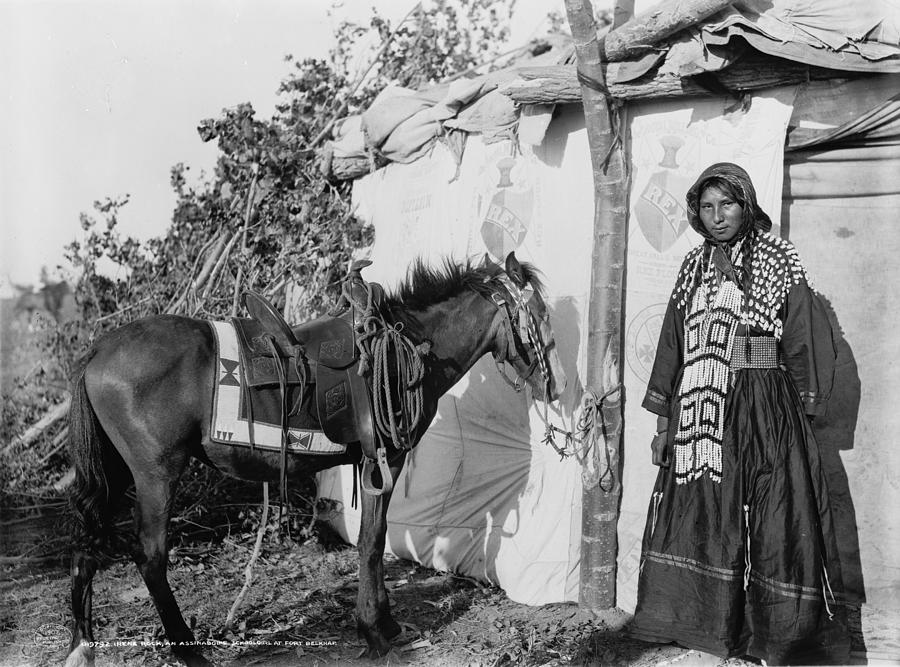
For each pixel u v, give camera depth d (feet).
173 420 9.84
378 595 11.02
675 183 12.00
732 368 10.07
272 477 10.61
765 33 10.62
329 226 17.10
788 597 9.52
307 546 16.06
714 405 10.07
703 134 11.85
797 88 11.33
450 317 11.59
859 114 11.34
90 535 9.99
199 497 16.26
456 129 14.67
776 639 9.53
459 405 14.26
